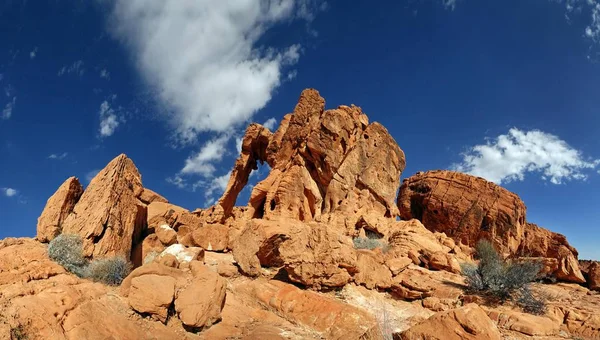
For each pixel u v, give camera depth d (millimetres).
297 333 14219
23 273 15477
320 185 33969
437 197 40750
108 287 16000
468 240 37812
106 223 19500
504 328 15648
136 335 12398
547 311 17469
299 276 18484
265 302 16922
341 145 33875
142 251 23141
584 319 16359
